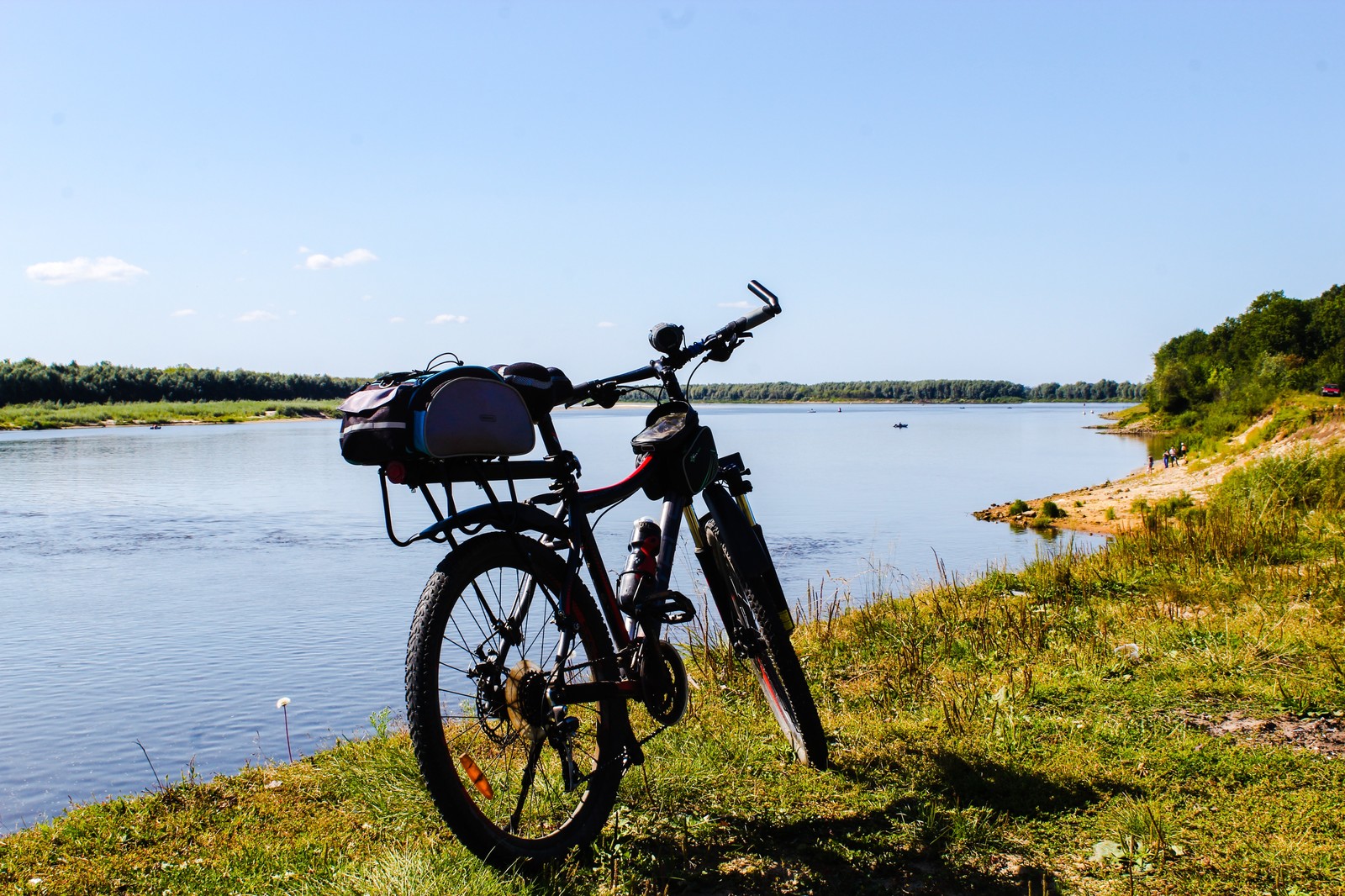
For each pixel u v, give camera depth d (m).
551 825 3.15
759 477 42.06
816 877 2.86
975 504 29.56
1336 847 2.86
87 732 8.40
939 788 3.44
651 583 3.25
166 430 124.81
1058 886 2.74
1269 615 5.77
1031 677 4.69
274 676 10.45
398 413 2.58
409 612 14.23
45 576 18.42
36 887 2.82
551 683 2.85
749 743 3.87
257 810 3.42
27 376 161.50
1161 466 38.03
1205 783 3.37
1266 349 109.75
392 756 3.70
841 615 7.35
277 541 23.53
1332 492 11.98
